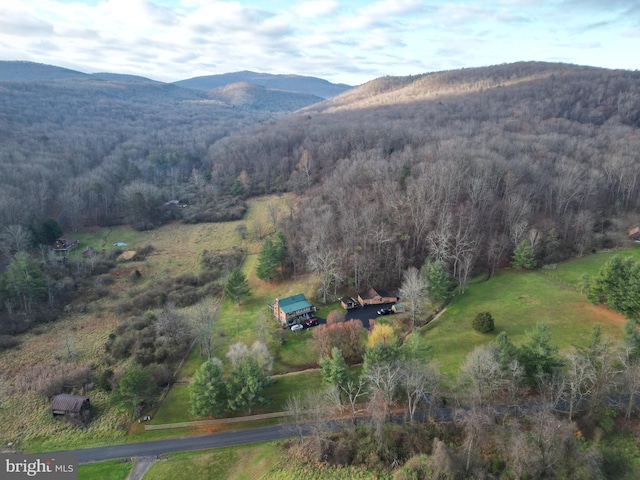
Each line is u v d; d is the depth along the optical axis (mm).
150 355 78312
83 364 78625
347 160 155375
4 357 81375
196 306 88312
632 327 58094
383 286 100062
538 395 58250
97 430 62094
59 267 115938
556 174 130625
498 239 107875
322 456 53094
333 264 100938
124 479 53219
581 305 83812
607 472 46500
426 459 48688
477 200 114000
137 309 98625
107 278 114688
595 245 110000
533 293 90250
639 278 73500
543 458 46031
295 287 103938
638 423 52562
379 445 52469
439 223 102688
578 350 60750
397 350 62781
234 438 59156
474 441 47969
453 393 59406
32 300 100000
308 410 59406
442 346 74312
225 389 63188
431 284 89688
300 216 128125
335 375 61000
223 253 129875
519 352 57281
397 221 109875
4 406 67500
